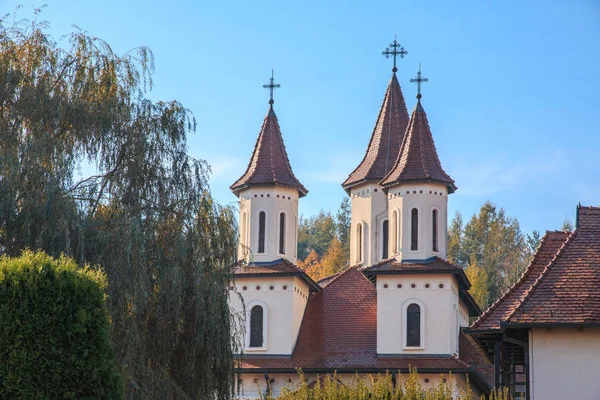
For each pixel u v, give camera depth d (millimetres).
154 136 38594
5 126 36062
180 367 37750
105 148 37531
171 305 36531
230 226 39781
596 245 35219
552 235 37406
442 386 32125
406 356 61750
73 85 38156
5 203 34031
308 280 65875
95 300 26234
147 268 36250
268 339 63656
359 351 63000
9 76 36812
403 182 64250
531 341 33469
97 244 35281
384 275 63219
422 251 63375
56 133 36844
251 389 62312
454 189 66250
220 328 38062
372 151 73500
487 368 66375
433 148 66125
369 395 32062
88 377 25453
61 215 34469
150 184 37906
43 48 38219
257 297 64438
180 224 38188
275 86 71312
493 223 142875
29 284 25422
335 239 133000
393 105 74312
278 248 66438
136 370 35031
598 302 33219
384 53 75500
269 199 67062
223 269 39375
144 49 40156
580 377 32969
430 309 62281
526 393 33625
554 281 34188
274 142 69500
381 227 70812
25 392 24703
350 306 66562
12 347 24938
